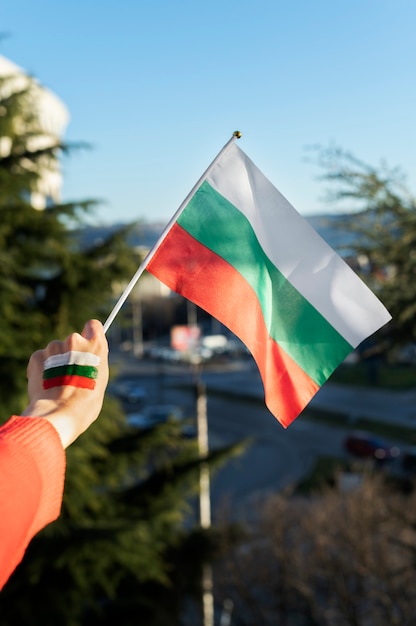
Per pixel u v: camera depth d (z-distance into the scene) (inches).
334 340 139.2
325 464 1622.8
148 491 573.3
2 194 492.7
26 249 518.9
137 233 536.1
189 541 596.4
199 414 730.2
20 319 490.0
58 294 512.7
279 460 1686.8
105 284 522.9
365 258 383.9
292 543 744.3
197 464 581.9
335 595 714.2
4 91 514.6
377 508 652.1
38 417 63.1
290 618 737.0
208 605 609.3
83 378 70.1
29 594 475.2
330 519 704.4
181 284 141.2
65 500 478.9
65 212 514.6
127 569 526.9
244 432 2004.2
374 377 2603.3
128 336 4301.2
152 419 1952.5
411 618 620.4
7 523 52.7
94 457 547.5
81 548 463.5
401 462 1572.3
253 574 727.1
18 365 458.9
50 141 545.3
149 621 557.0
